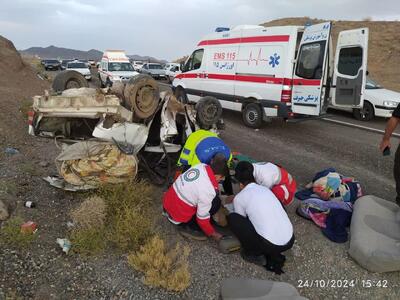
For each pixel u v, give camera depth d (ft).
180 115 18.84
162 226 14.11
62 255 11.87
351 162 22.97
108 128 15.30
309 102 28.94
